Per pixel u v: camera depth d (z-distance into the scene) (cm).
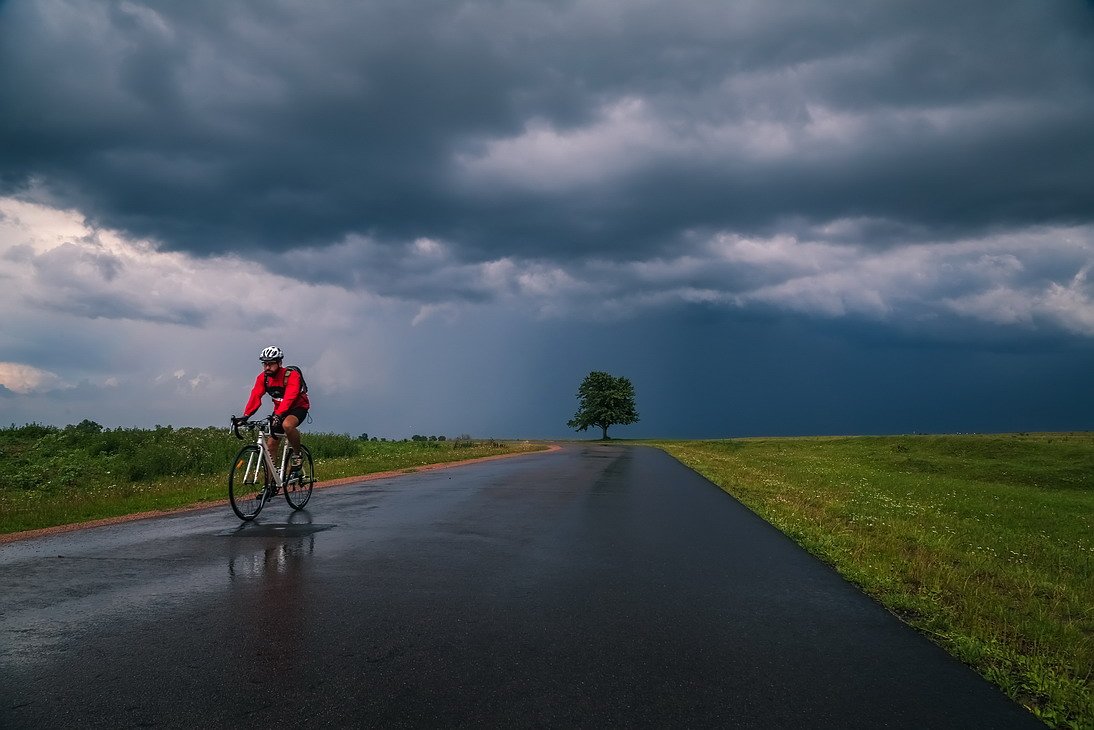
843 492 1661
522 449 3903
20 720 310
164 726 307
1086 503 1928
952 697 371
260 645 413
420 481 1547
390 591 547
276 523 898
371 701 336
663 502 1235
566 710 333
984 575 758
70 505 1073
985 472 2905
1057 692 376
